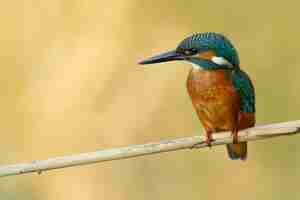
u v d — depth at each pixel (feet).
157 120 44.65
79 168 43.52
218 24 47.32
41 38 46.11
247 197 44.39
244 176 44.47
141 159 43.83
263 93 46.11
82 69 44.98
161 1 46.68
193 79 34.30
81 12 46.19
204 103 34.06
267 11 47.78
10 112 44.65
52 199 43.06
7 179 42.50
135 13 46.32
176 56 34.83
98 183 43.45
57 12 46.42
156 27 46.55
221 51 34.14
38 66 45.44
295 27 47.60
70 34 46.01
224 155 44.42
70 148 44.09
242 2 47.78
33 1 46.55
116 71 45.27
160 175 43.93
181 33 46.47
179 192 43.83
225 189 44.24
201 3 47.39
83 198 43.34
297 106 45.32
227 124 33.71
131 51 45.78
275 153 44.55
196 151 44.27
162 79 45.21
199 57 34.27
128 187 43.60
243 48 47.47
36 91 44.96
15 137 44.32
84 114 44.50
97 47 45.47
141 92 45.03
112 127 44.27
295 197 44.11
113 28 46.01
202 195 44.27
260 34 47.62
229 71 33.99
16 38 46.19
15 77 45.19
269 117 45.55
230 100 33.65
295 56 46.96
